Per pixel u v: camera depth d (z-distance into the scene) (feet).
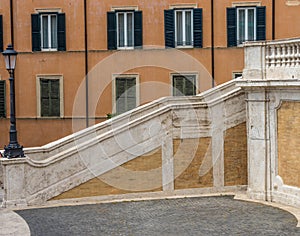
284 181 51.55
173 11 86.48
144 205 52.13
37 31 88.38
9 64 52.80
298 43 47.91
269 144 52.54
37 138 89.30
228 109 56.59
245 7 85.76
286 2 85.15
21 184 52.16
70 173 53.78
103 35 87.76
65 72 88.43
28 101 89.15
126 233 43.16
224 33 86.33
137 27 87.04
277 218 46.55
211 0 85.97
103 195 54.49
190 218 47.34
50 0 88.07
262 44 51.42
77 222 46.50
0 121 89.25
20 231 43.93
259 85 51.26
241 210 49.60
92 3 87.56
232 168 57.26
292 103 49.80
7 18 88.48
